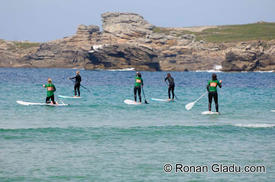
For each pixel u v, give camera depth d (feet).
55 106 249.75
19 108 235.20
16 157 120.06
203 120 199.31
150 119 200.64
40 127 169.37
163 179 103.04
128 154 126.31
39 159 118.52
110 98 311.47
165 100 297.74
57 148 132.05
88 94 349.41
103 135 154.40
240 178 105.19
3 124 176.35
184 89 455.22
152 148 134.92
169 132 162.71
